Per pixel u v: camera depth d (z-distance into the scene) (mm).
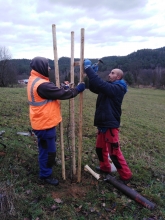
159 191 3951
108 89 3451
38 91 3146
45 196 3367
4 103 9758
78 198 3445
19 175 3785
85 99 17016
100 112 3752
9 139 5113
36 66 3246
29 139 5375
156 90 52438
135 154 5660
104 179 3979
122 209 3320
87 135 6652
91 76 3369
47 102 3232
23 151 4602
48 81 3387
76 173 4098
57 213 3084
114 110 3676
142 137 7543
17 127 6242
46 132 3342
